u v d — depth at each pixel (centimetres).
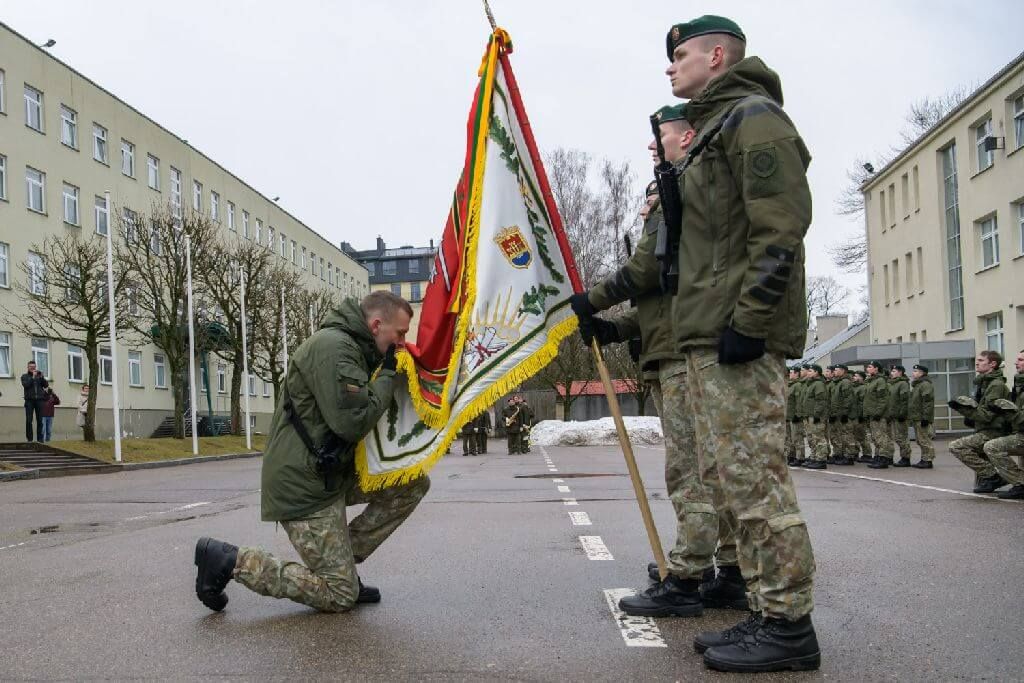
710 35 405
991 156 3284
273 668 372
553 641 410
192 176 5047
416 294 12169
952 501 1052
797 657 358
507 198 524
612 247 4984
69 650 411
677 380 464
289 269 6744
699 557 456
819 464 1819
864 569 580
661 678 352
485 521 885
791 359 376
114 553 743
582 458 2414
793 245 345
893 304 4300
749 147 354
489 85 529
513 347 511
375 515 509
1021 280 3084
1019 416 1080
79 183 3875
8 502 1393
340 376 449
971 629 421
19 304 3384
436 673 362
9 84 3425
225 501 1270
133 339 4078
